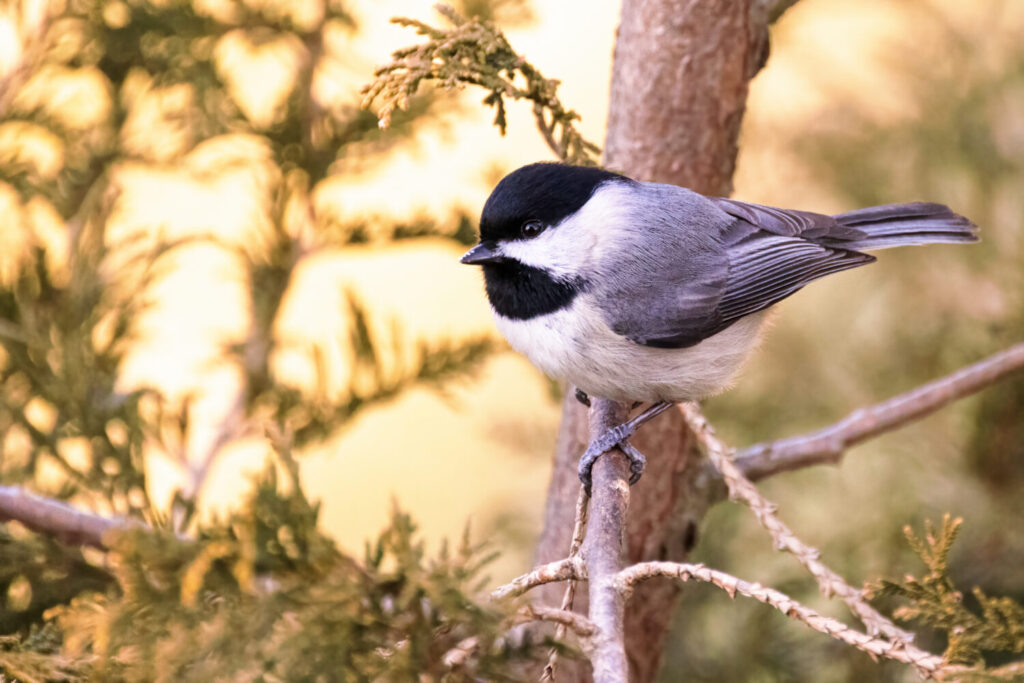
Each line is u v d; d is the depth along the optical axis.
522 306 7.48
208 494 10.48
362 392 8.62
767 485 9.84
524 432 11.19
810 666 8.96
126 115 9.20
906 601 8.92
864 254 8.36
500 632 3.89
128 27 9.21
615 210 7.43
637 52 7.58
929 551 5.34
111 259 8.16
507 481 12.28
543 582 4.72
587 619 4.40
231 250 9.27
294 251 9.40
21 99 8.97
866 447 9.80
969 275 10.28
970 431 9.38
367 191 13.84
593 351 7.37
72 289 7.93
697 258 7.55
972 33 10.89
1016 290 9.77
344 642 4.00
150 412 8.05
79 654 5.21
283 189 9.44
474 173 11.91
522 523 10.73
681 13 7.41
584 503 6.12
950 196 10.63
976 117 10.57
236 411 8.79
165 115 9.30
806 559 5.55
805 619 4.69
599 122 15.42
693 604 9.29
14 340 7.47
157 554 3.93
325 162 9.46
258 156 9.58
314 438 8.60
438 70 6.49
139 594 3.97
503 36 6.76
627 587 4.89
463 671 4.09
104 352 7.74
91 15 9.11
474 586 3.96
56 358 7.43
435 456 13.48
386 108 6.32
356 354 8.59
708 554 9.45
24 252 7.95
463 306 14.52
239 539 3.97
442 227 9.38
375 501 13.07
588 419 7.62
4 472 7.16
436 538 12.46
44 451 7.15
